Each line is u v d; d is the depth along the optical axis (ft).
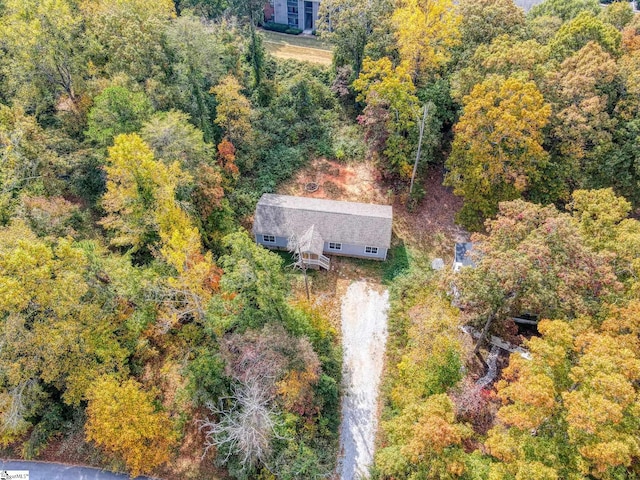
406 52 138.10
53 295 74.18
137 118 106.73
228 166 130.21
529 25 148.15
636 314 70.74
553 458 60.39
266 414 72.43
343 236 118.73
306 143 155.84
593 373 61.72
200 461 84.07
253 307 83.10
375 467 79.46
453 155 118.32
